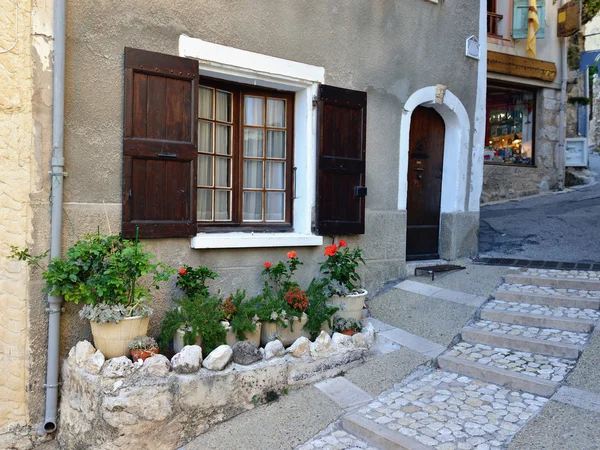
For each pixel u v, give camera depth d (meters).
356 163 5.59
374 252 5.90
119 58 4.14
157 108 4.27
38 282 3.79
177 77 4.35
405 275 6.20
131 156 4.14
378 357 4.39
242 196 5.23
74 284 3.61
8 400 3.74
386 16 5.91
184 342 3.80
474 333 4.59
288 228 5.45
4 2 3.67
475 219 7.05
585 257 6.32
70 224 3.96
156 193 4.29
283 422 3.57
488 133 11.07
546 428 3.12
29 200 3.77
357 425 3.42
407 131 6.18
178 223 4.39
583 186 11.45
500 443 3.07
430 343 4.58
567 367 3.89
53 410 3.79
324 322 4.45
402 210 6.16
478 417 3.39
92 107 4.04
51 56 3.81
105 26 4.08
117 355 3.62
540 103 10.98
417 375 4.15
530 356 4.17
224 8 4.68
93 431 3.36
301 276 5.25
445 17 6.53
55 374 3.80
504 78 10.23
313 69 5.26
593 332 4.25
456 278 5.98
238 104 5.18
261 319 4.18
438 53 6.48
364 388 3.96
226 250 4.75
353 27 5.62
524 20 10.04
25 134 3.76
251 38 4.86
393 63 6.00
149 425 3.30
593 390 3.48
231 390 3.66
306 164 5.30
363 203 5.68
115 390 3.26
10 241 3.74
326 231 5.36
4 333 3.73
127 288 3.71
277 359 3.94
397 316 5.18
